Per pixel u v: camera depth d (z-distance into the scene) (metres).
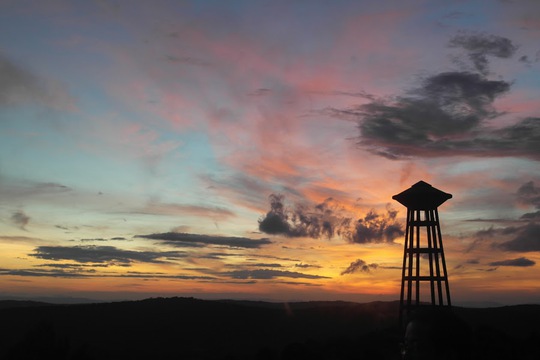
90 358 59.72
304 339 99.88
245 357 75.88
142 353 85.25
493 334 52.34
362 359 56.41
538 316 94.81
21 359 56.72
